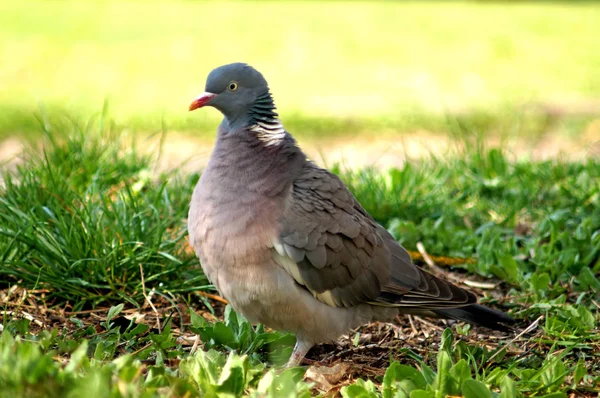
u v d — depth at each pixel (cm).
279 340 852
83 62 2972
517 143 1905
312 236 798
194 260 1021
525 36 3831
